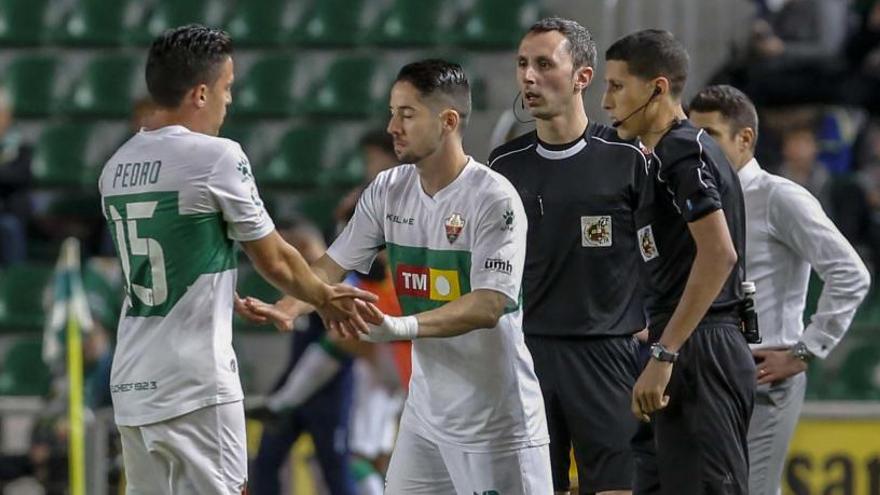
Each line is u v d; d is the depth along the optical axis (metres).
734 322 19.34
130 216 18.42
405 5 48.66
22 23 50.97
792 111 42.28
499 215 18.59
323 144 46.22
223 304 18.58
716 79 43.56
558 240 21.42
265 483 30.64
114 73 49.19
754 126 22.12
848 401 35.97
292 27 49.56
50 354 33.50
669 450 19.31
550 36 21.02
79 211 43.41
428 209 19.08
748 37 45.38
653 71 19.31
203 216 18.25
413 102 18.62
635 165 21.38
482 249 18.62
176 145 18.30
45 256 43.53
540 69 21.02
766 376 21.75
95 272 37.69
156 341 18.39
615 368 21.56
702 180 18.52
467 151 43.78
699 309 18.47
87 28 50.69
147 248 18.33
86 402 34.00
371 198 19.84
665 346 18.56
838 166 42.34
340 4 49.44
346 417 30.59
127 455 18.98
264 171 45.97
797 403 22.25
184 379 18.28
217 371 18.41
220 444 18.47
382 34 48.50
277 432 30.50
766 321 21.97
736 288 19.36
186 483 18.52
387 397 34.22
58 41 50.72
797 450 29.42
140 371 18.44
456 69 18.88
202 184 18.12
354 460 33.53
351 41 48.97
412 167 19.62
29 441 32.88
